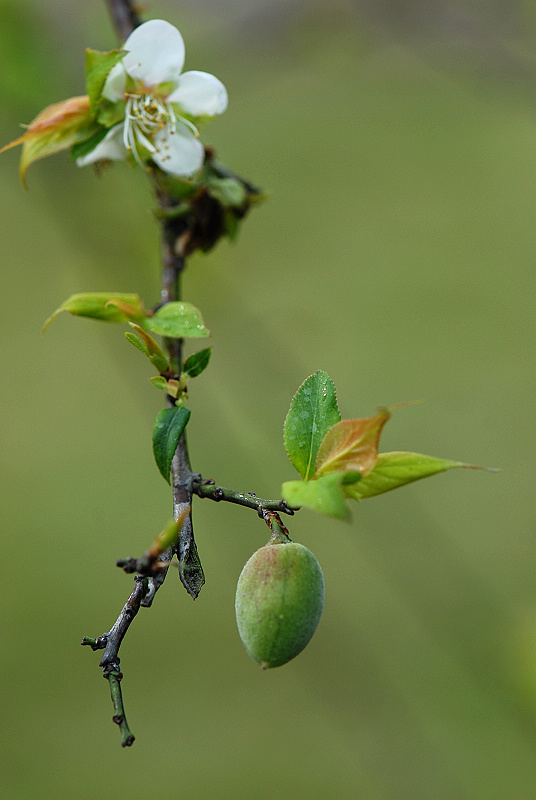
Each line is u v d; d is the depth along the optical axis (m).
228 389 0.87
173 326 0.54
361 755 0.81
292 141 1.27
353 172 1.30
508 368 1.28
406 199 1.32
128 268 0.75
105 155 0.59
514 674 0.85
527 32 0.79
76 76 0.79
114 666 0.50
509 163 1.35
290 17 0.80
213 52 0.80
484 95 0.81
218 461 0.80
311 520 1.14
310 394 0.52
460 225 1.32
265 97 1.14
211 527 0.81
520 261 1.33
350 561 1.10
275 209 1.25
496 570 1.17
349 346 1.27
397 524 0.82
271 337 0.81
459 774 0.89
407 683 0.93
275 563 0.51
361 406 1.24
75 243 0.76
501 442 1.24
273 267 1.24
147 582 0.50
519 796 0.88
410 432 1.25
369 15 0.80
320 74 0.89
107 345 0.84
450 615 0.81
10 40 0.76
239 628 0.51
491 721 0.91
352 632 0.83
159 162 0.58
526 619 0.86
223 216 0.60
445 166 1.33
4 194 1.12
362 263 1.29
